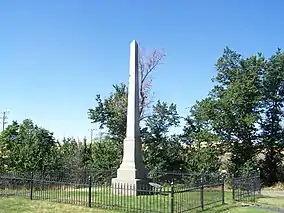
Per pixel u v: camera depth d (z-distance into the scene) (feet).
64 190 60.75
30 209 46.85
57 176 72.54
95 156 106.83
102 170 85.87
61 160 98.78
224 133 102.42
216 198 56.24
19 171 83.05
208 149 101.09
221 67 105.91
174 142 106.42
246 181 64.23
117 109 111.65
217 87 106.83
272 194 75.31
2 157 88.53
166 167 102.68
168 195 49.52
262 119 102.73
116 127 111.96
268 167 102.83
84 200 51.90
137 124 63.98
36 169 87.04
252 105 99.55
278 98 100.68
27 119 95.55
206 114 102.58
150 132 107.65
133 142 62.59
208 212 44.93
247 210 48.16
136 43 65.51
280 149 102.63
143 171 62.69
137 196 52.60
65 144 113.29
